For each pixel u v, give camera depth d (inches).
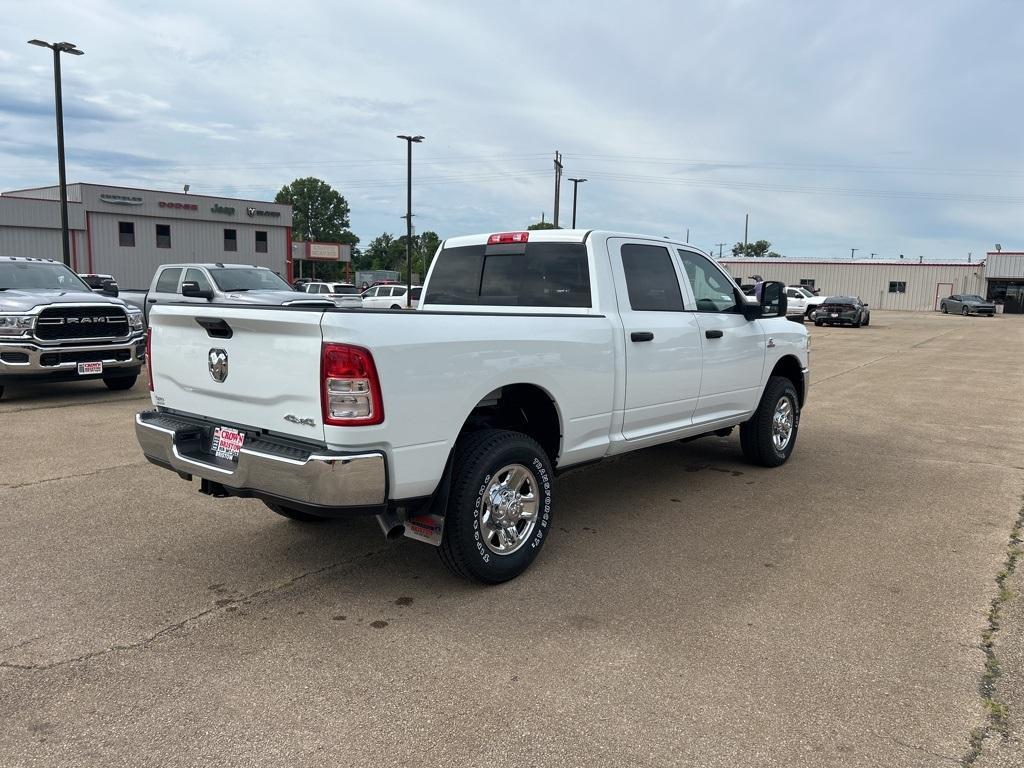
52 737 103.6
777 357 252.4
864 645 131.3
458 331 142.9
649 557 173.8
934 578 161.9
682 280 212.1
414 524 149.6
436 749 101.7
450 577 161.5
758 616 142.6
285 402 136.9
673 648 129.9
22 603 146.6
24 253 1596.9
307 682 118.5
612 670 122.5
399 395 132.9
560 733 105.3
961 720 109.1
